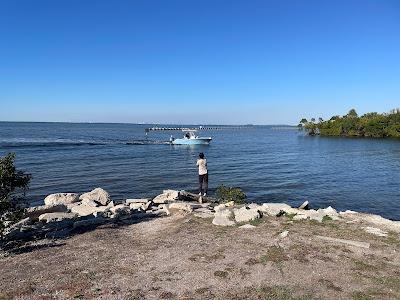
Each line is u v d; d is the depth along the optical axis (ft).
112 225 44.50
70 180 111.55
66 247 35.88
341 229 39.24
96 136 380.17
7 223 43.19
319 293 25.03
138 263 30.91
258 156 194.18
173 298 24.47
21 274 28.91
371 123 416.46
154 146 255.29
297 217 44.14
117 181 111.04
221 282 26.86
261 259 31.01
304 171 136.98
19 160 158.20
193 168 141.08
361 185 109.81
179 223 43.96
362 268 29.09
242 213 45.06
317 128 484.74
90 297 24.63
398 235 37.29
